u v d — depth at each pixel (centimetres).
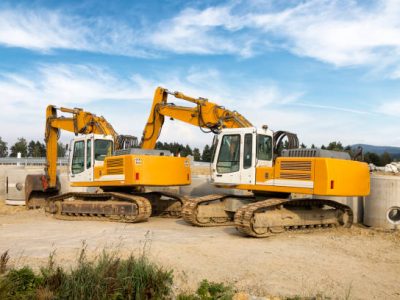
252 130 1287
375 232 1246
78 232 1218
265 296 710
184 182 1523
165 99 1614
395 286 767
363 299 704
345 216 1337
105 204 1488
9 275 714
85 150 1603
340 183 1157
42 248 970
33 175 1966
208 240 1082
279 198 1276
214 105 1460
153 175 1434
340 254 966
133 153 1466
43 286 695
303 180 1173
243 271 820
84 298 674
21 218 1609
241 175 1295
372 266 880
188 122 1522
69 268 784
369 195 1390
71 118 1809
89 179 1576
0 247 986
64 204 1595
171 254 912
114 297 676
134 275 712
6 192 2075
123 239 1086
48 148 1891
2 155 8725
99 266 725
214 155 1366
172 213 1599
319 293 716
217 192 1728
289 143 1303
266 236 1148
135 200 1414
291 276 800
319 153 1178
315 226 1279
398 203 1326
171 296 711
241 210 1141
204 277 784
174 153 1596
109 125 1700
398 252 993
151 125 1612
